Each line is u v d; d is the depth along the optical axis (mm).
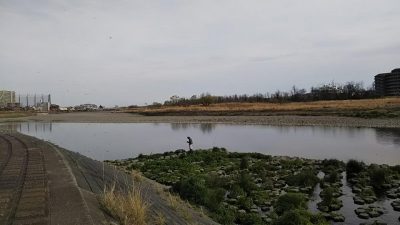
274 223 12305
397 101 97250
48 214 7066
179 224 9062
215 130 64375
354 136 47250
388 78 164125
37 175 11289
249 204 14977
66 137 54750
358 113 75812
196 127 73625
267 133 55531
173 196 13523
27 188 9367
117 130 69688
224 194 16203
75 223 6434
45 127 81688
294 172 22844
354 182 19609
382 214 14320
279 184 19266
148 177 21953
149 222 7832
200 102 168500
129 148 40844
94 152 37438
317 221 12836
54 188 9312
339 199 16484
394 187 18484
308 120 75000
